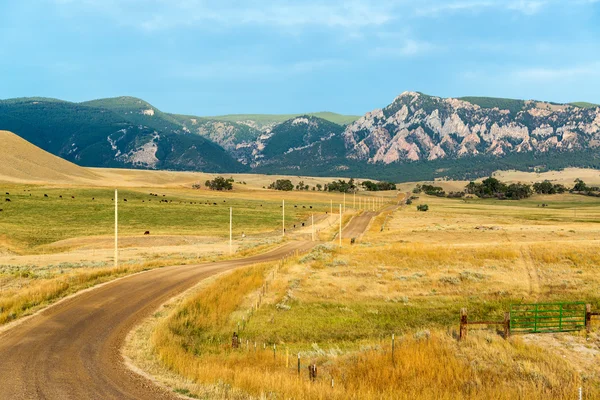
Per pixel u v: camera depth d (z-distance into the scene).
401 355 22.05
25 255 73.94
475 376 19.81
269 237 102.19
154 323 28.42
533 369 19.98
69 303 32.09
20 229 98.69
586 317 24.73
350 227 121.62
